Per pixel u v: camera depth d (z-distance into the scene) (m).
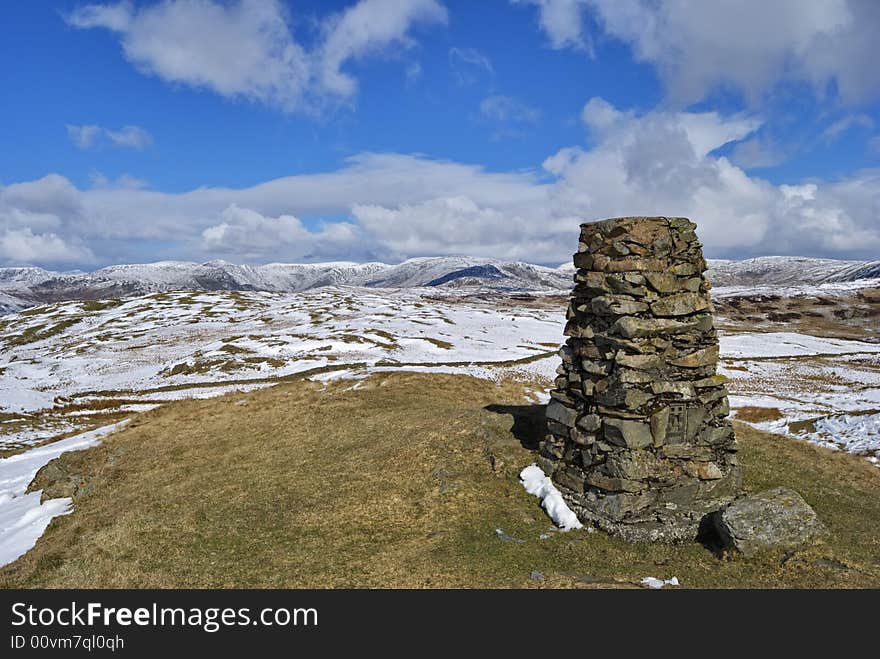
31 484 25.09
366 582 12.31
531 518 15.15
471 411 23.81
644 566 12.62
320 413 29.44
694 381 15.04
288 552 14.20
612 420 14.71
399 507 16.30
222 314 124.62
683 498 14.45
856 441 33.28
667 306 14.95
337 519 15.95
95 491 22.22
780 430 38.41
